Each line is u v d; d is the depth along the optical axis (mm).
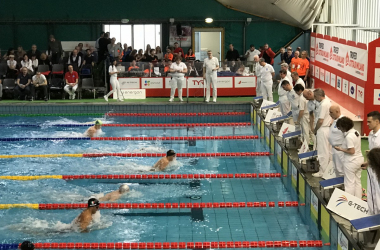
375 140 5762
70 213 7293
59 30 19391
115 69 15227
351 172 6156
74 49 17609
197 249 6105
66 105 14875
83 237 6430
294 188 8297
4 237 6430
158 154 10336
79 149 10789
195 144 11305
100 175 8930
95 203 6793
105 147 10977
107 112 14906
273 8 17719
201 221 6969
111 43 17047
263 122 11898
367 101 10336
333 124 6633
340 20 16406
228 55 17672
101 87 15820
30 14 19234
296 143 9195
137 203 7535
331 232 6004
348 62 11836
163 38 19641
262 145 11195
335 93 13273
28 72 15719
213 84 14875
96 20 19312
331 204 6055
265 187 8383
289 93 9508
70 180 8812
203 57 20172
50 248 6137
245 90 16219
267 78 13758
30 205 7523
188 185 8516
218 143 11414
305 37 19266
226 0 18859
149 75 16062
